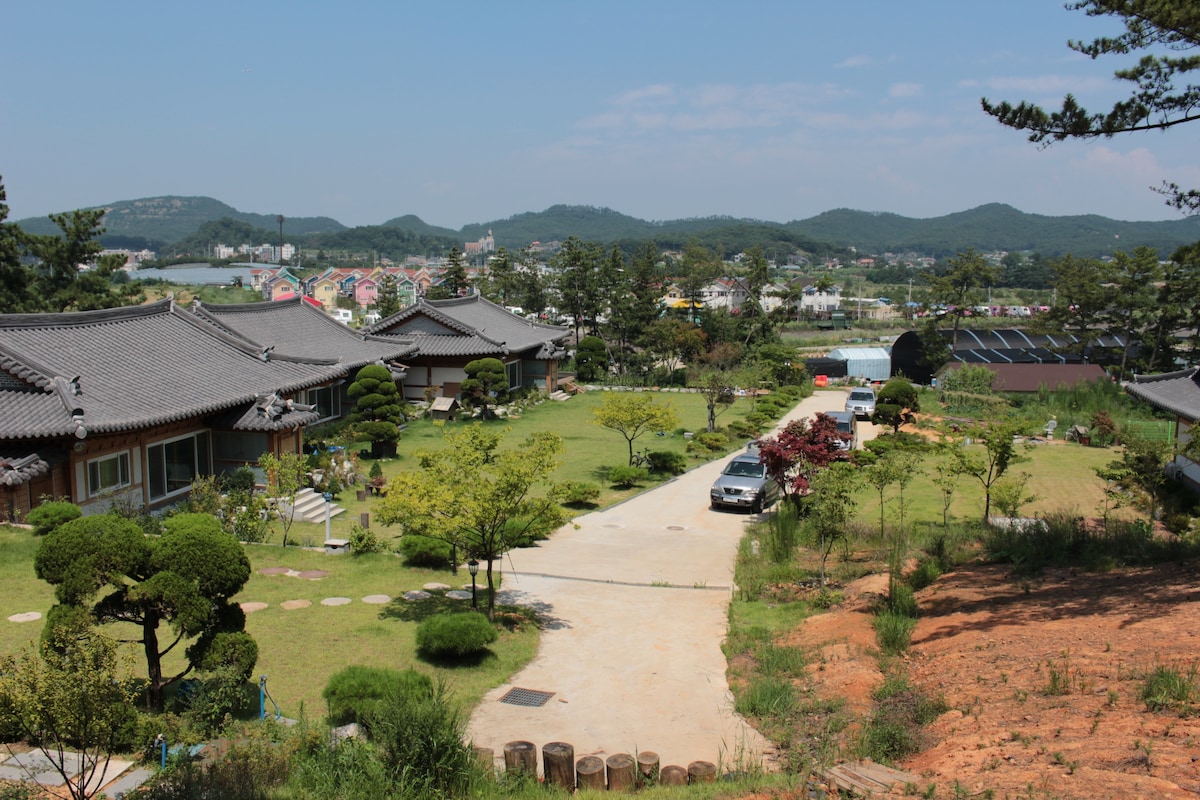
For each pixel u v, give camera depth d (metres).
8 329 23.02
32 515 19.00
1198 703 8.48
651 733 11.27
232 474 25.03
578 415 43.94
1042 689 9.70
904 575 16.94
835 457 21.39
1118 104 14.19
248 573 11.20
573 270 68.06
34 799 8.23
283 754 9.50
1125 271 56.34
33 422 20.00
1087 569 15.46
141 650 13.27
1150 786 6.99
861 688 11.52
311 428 34.06
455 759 9.45
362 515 21.72
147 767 9.41
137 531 10.79
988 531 20.02
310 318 41.91
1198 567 14.05
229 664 10.88
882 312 135.75
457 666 13.39
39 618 14.23
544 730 11.39
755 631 14.85
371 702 10.80
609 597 17.41
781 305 74.56
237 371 28.52
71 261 44.19
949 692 10.43
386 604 16.19
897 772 8.40
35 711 7.77
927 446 34.25
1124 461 23.92
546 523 15.70
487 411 41.81
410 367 45.84
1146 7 13.21
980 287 69.69
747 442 37.66
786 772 9.38
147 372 25.19
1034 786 7.34
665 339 59.53
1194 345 55.88
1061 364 52.22
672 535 22.95
